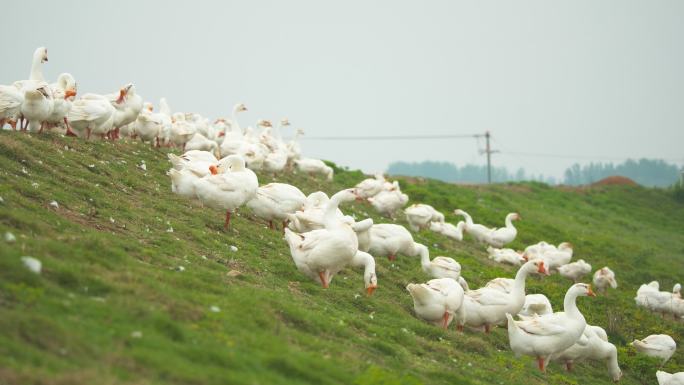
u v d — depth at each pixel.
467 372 14.73
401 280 20.92
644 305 28.52
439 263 21.38
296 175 33.41
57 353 9.28
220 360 10.50
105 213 17.06
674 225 58.19
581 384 17.97
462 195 48.62
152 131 26.41
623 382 19.78
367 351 13.55
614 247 42.72
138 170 22.92
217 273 15.29
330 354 12.60
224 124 38.69
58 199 16.69
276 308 13.72
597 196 62.38
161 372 9.58
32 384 8.36
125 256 13.75
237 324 12.22
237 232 20.08
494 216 40.66
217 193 18.81
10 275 10.88
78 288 11.51
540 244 32.19
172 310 11.70
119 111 24.91
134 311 11.13
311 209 20.52
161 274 13.37
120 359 9.54
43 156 19.45
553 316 17.19
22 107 20.22
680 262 43.91
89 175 19.81
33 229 13.71
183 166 19.62
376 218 30.41
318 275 17.27
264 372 10.71
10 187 15.93
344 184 37.69
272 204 21.19
